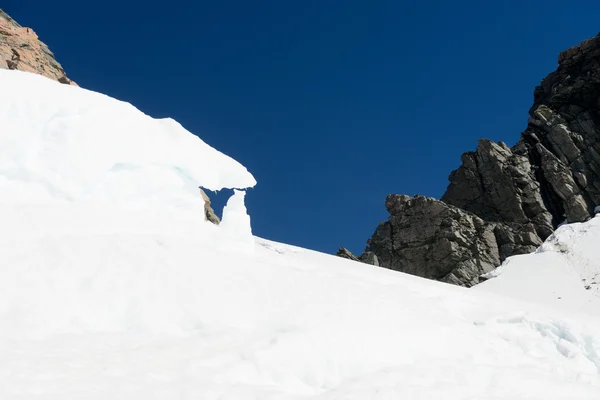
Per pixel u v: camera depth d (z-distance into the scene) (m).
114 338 9.41
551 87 77.50
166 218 16.52
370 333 11.52
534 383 11.03
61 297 10.05
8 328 8.80
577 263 44.22
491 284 44.59
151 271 11.76
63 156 15.03
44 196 14.45
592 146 64.38
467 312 17.23
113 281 10.98
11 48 60.19
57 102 15.71
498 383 10.66
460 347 12.76
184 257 13.04
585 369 13.97
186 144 18.33
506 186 63.69
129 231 14.44
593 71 71.62
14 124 14.62
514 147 70.25
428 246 59.91
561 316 19.28
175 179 17.70
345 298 13.86
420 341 12.14
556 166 63.31
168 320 10.52
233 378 8.53
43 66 63.03
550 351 14.73
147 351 8.89
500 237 58.97
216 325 10.73
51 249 11.35
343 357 10.23
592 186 61.00
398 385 9.38
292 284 13.80
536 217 60.09
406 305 14.94
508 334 15.38
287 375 9.19
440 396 9.20
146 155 16.89
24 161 14.38
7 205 12.90
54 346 8.49
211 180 18.42
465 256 56.81
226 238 17.59
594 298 37.09
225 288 12.19
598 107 67.62
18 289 9.77
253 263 14.60
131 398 6.99
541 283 41.81
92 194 15.46
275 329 11.02
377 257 63.00
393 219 67.00
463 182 67.88
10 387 6.67
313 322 11.45
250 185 19.73
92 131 15.84
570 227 51.84
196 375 8.25
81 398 6.70
